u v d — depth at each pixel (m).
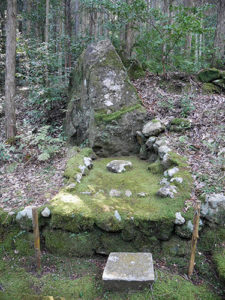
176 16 6.48
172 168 4.05
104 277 2.71
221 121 5.17
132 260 2.94
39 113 7.37
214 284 2.88
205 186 3.60
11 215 3.48
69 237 3.29
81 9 10.91
